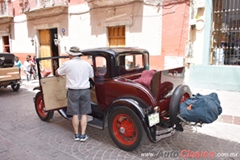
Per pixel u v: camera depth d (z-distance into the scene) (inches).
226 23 289.7
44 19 509.7
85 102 158.2
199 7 292.0
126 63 168.2
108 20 389.7
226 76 286.7
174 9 317.4
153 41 344.8
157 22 336.5
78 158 138.3
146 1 340.2
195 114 126.6
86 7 420.2
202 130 179.5
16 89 358.9
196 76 308.8
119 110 144.9
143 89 140.6
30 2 525.3
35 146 156.2
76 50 157.1
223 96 263.1
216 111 128.8
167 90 145.8
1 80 325.1
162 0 325.4
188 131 177.3
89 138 168.4
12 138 170.9
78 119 162.7
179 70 156.7
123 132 146.6
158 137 137.6
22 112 241.3
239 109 216.2
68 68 152.5
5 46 669.3
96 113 175.9
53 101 178.4
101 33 406.6
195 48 307.3
